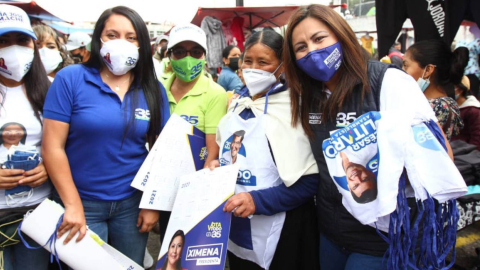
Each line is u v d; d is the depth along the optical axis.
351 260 1.53
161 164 1.79
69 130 1.67
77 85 1.66
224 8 5.82
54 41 3.20
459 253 3.05
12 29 1.60
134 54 1.70
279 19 6.40
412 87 1.37
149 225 1.82
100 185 1.72
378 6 3.01
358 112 1.44
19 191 1.68
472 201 2.29
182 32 2.02
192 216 1.60
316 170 1.63
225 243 1.49
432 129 1.34
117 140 1.71
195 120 2.09
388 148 1.28
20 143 1.68
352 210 1.38
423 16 2.59
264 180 1.69
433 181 1.26
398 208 1.30
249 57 1.79
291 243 1.76
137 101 1.77
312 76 1.52
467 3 2.44
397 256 1.31
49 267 2.01
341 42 1.46
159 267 1.59
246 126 1.75
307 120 1.61
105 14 1.72
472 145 2.54
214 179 1.65
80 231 1.58
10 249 1.78
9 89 1.72
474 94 4.00
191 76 2.10
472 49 4.09
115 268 1.58
